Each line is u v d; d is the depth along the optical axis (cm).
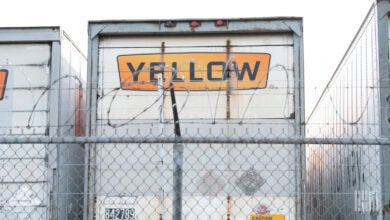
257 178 570
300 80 589
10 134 605
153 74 600
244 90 592
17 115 611
